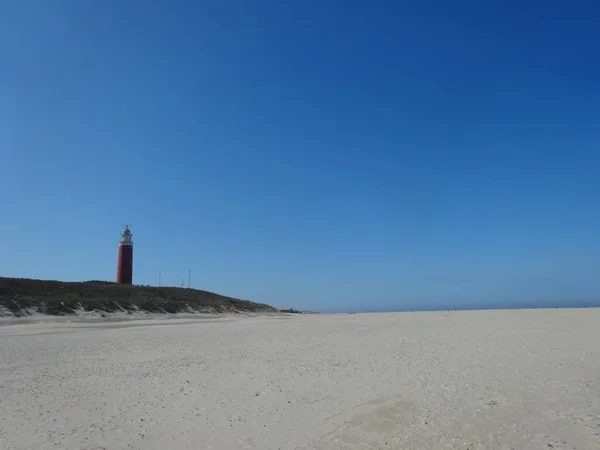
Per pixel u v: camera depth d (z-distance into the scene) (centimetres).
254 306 8000
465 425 1007
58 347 2528
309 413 1137
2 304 4400
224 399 1292
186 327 4219
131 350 2384
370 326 4119
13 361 2017
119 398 1324
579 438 914
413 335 3017
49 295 5056
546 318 4594
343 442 936
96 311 4997
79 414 1166
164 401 1282
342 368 1723
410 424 1027
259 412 1157
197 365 1872
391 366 1734
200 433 1011
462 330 3338
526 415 1062
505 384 1365
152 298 6150
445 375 1523
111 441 971
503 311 6775
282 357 2055
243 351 2302
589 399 1174
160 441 966
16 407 1238
